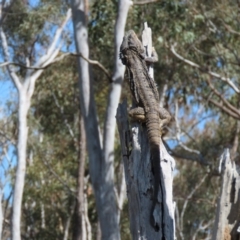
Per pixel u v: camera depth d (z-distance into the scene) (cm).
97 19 2036
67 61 2216
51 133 2398
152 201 809
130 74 923
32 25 2150
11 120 2345
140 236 804
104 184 1680
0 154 2388
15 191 1841
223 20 2064
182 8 2027
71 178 2417
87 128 1722
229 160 939
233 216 925
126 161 842
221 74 2142
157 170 806
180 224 2362
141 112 863
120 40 1733
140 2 1825
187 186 2367
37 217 2386
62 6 2172
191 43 2089
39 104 2372
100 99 2286
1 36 2062
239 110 2184
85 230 2264
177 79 2102
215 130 2380
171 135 2353
